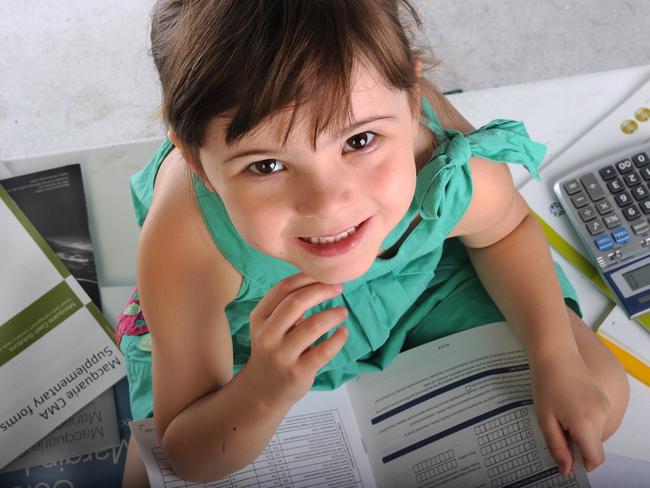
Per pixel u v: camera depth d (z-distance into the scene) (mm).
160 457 923
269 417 835
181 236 836
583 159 1064
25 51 1712
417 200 831
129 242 1107
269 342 766
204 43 615
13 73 1697
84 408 1031
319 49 594
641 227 989
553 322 932
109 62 1682
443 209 848
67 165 1148
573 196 1014
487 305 1003
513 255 974
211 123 618
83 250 1104
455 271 1048
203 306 868
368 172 656
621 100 1105
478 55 1638
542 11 1664
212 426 852
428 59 870
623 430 938
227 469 896
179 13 666
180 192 840
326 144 613
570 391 889
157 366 906
